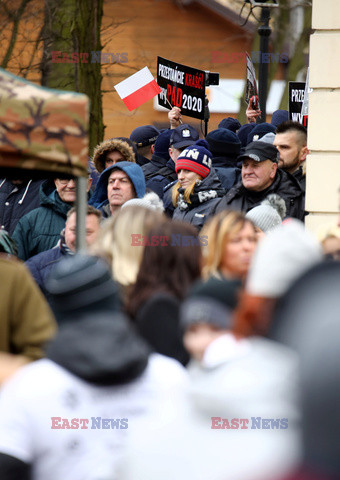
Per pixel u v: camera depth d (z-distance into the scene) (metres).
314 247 4.61
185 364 7.05
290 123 14.45
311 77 13.40
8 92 8.38
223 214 7.63
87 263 5.87
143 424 4.96
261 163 12.66
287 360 2.73
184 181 13.10
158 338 7.04
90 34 22.95
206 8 56.69
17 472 4.90
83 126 8.48
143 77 17.88
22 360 6.00
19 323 7.07
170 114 18.16
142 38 55.56
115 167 13.39
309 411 2.15
